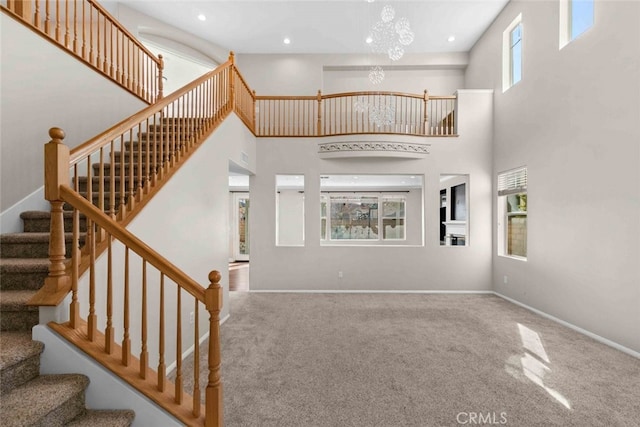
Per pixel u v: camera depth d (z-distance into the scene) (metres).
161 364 1.87
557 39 4.47
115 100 4.20
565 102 4.30
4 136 2.76
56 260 1.89
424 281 6.33
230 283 7.43
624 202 3.41
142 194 2.65
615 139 3.52
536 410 2.32
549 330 4.05
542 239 4.77
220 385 1.82
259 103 8.17
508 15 5.96
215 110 4.30
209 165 3.95
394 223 11.91
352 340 3.70
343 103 8.28
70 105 3.48
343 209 12.00
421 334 3.90
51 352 1.79
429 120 8.25
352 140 6.18
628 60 3.36
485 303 5.46
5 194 2.75
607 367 3.00
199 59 7.55
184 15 6.46
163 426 1.80
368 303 5.46
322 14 6.47
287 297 5.90
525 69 5.25
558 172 4.43
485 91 6.37
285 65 8.11
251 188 6.43
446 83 8.27
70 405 1.68
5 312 1.97
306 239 6.40
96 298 2.12
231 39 7.39
